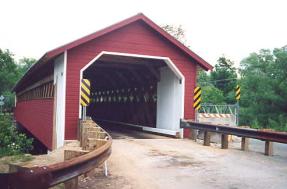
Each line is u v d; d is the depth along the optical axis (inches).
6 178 115.8
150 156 368.8
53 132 540.4
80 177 263.3
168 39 543.5
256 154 399.2
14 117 1512.1
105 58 573.0
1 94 2359.7
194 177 272.5
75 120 489.1
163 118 613.3
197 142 510.3
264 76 1357.0
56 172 153.2
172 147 443.5
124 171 291.1
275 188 239.9
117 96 837.8
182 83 562.9
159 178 268.4
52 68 584.4
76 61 493.0
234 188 239.9
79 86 493.7
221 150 426.3
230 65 1802.4
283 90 1262.3
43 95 683.4
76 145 441.4
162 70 619.2
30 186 120.8
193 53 558.9
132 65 647.1
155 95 647.1
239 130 422.0
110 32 517.0
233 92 1569.9
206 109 994.1
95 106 1031.0
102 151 219.0
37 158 381.1
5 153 518.9
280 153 420.8
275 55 1339.8
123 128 745.6
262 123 1280.8
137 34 535.2
